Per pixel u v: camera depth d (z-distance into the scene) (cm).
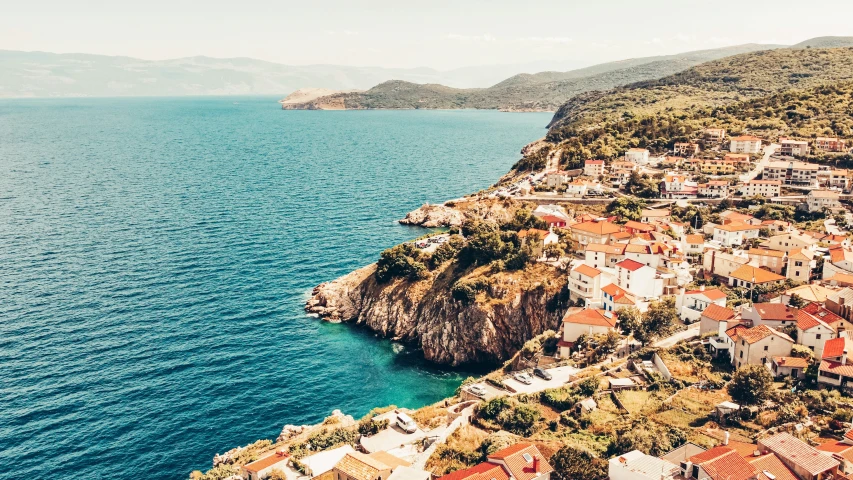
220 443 11769
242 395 13362
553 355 14188
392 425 11412
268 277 19600
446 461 9856
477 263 18288
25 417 12088
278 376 14262
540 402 11469
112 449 11400
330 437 11094
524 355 14425
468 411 11112
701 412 10400
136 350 14712
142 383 13425
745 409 10131
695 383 11350
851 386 10356
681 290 15300
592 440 9969
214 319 16575
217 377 13925
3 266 19262
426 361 16288
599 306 15538
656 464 8331
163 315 16538
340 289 18625
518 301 16638
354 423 12050
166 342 15188
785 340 11350
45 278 18450
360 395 13950
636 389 11469
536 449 8950
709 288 15862
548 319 16388
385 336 17488
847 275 15038
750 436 9569
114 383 13350
